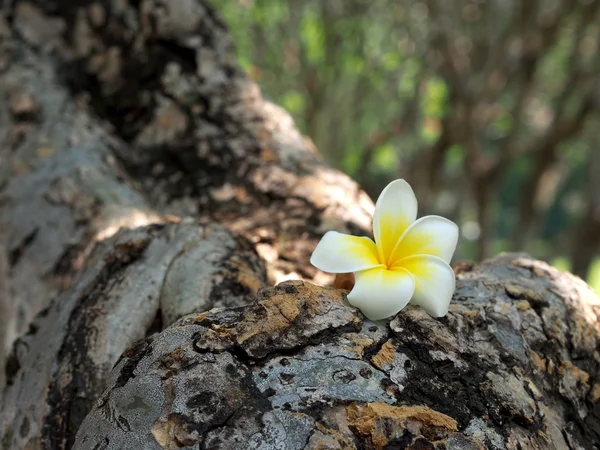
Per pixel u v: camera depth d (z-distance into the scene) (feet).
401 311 0.74
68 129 1.57
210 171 1.48
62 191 1.36
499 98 4.49
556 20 3.86
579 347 0.86
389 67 3.92
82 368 0.88
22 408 0.91
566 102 4.23
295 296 0.72
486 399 0.69
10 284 1.30
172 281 0.95
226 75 1.68
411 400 0.66
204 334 0.69
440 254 0.75
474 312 0.78
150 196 1.47
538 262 1.01
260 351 0.68
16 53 1.81
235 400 0.63
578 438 0.77
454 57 3.89
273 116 1.61
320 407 0.63
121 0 1.87
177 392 0.64
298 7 3.84
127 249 1.02
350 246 0.72
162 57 1.72
